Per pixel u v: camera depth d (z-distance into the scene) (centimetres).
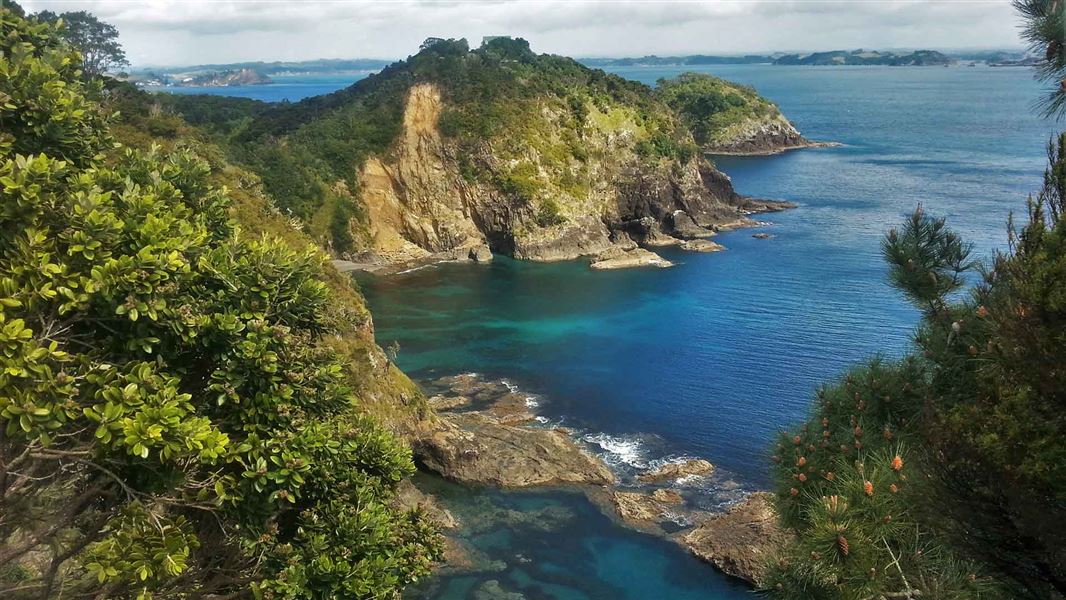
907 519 1023
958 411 966
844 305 7081
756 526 3656
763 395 5300
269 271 1504
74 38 9838
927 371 1321
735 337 6450
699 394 5378
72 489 1502
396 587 1625
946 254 1351
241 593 1442
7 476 1274
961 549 955
